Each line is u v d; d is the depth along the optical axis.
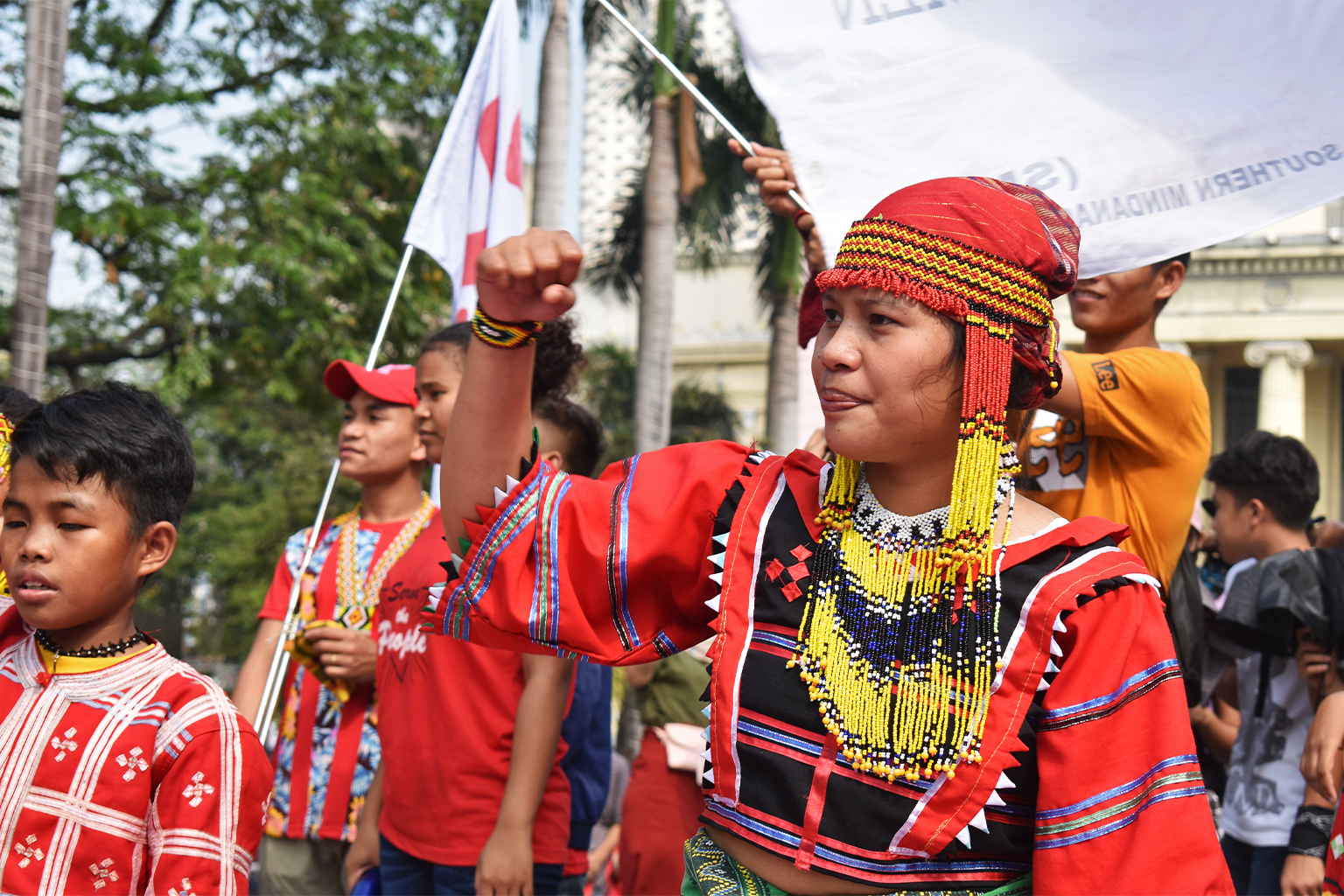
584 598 1.37
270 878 3.05
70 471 1.67
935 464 1.25
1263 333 28.27
